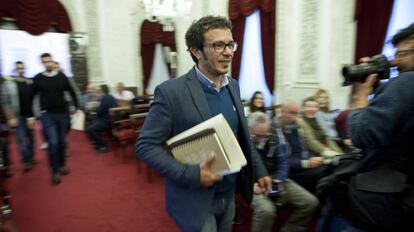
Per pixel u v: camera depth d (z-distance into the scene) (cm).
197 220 108
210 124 100
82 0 604
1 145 204
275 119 226
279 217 224
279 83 511
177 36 705
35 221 236
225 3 589
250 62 567
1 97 291
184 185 101
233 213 136
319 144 246
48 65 302
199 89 113
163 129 106
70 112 359
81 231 221
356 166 113
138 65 688
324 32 427
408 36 99
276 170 197
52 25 579
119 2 652
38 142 490
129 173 352
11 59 571
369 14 369
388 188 104
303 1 452
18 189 301
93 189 302
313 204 190
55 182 314
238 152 100
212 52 105
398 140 96
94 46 630
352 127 105
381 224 105
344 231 127
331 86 425
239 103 129
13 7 524
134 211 254
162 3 486
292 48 480
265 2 506
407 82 91
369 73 113
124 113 434
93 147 468
